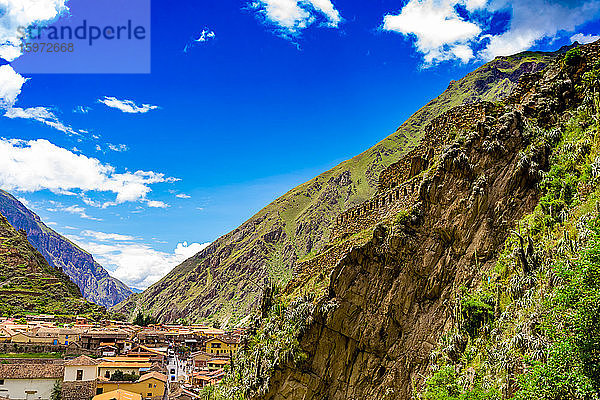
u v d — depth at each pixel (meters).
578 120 38.75
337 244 47.44
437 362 36.25
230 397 46.06
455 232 39.16
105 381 92.69
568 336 25.30
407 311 38.91
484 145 40.19
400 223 40.94
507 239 37.22
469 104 44.47
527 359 29.52
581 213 32.97
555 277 31.00
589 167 34.94
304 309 42.59
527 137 39.81
